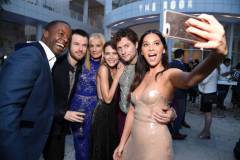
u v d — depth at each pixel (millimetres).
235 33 17656
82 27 26656
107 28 22266
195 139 5035
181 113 4910
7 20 21250
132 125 2084
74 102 2818
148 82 2051
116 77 2701
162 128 1943
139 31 21859
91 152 2816
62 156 2553
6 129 1374
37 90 1684
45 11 21766
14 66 1545
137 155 1975
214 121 6621
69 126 2871
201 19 1079
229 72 8531
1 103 1426
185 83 1637
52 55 1978
